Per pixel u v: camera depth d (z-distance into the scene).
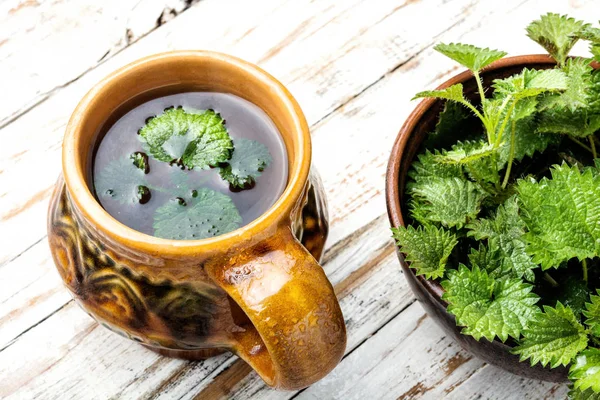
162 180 0.52
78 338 0.59
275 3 0.67
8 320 0.59
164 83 0.53
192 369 0.58
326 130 0.64
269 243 0.48
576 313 0.53
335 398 0.58
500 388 0.58
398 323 0.59
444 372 0.58
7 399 0.58
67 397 0.58
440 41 0.66
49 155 0.63
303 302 0.47
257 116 0.53
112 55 0.66
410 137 0.54
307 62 0.66
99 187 0.52
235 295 0.48
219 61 0.52
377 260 0.61
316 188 0.54
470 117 0.56
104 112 0.52
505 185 0.54
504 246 0.52
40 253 0.61
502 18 0.67
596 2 0.67
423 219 0.53
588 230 0.51
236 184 0.52
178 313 0.51
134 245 0.48
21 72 0.65
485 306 0.51
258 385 0.58
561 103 0.52
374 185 0.62
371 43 0.66
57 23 0.66
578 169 0.53
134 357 0.59
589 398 0.50
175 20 0.67
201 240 0.48
